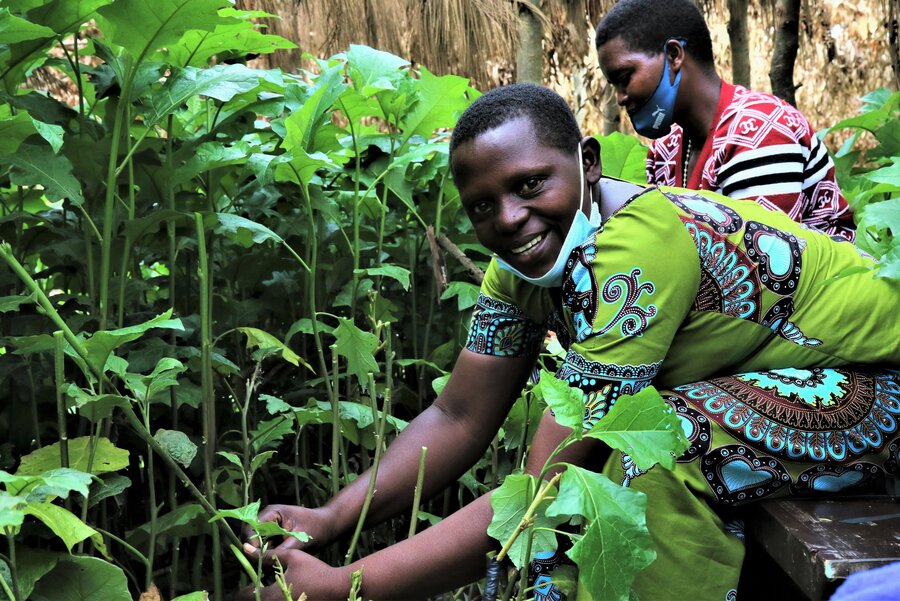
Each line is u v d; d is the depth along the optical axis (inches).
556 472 46.2
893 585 23.3
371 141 69.0
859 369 50.9
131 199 53.4
